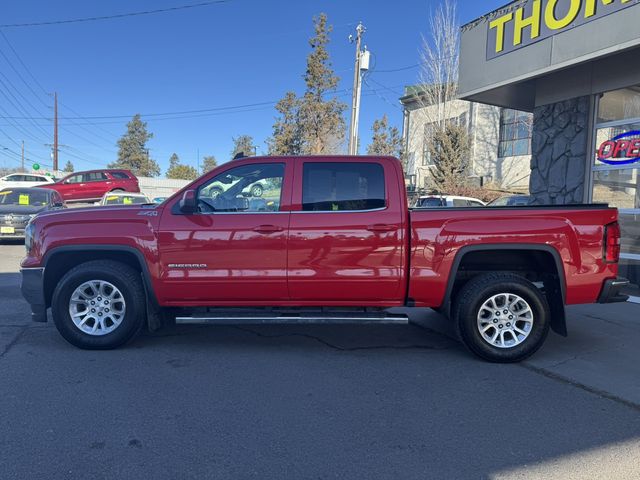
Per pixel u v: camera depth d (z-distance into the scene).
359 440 3.38
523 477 2.97
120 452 3.18
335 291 5.01
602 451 3.29
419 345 5.58
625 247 8.62
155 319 5.23
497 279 4.95
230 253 4.95
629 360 5.11
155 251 4.98
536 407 3.96
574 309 7.27
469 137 25.00
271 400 4.01
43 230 5.09
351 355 5.20
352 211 5.00
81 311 5.16
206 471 2.99
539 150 9.98
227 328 6.16
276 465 3.06
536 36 8.18
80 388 4.18
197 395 4.08
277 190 5.08
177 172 77.12
